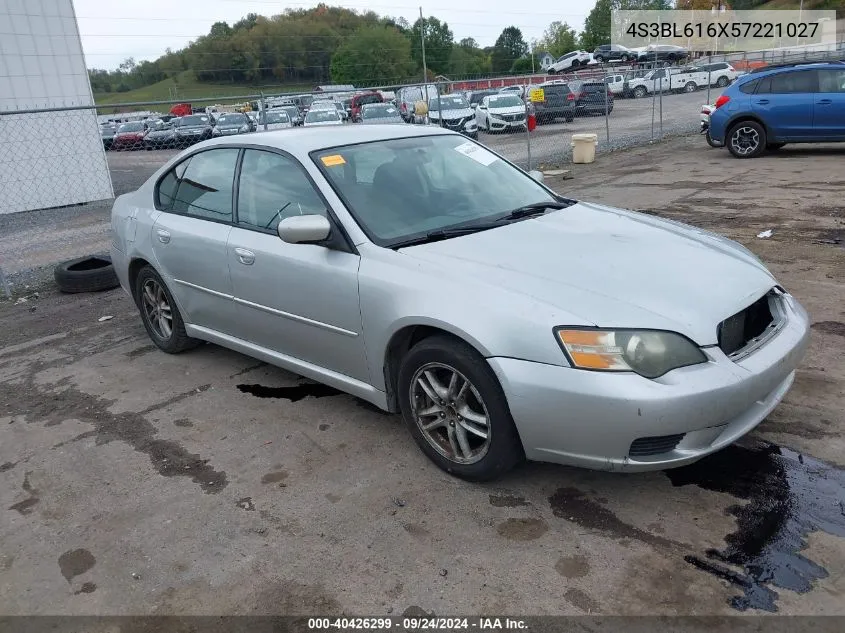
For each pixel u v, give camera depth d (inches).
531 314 109.4
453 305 116.3
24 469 142.4
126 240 196.7
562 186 453.4
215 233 165.0
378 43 3351.4
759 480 119.0
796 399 144.4
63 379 188.5
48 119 540.7
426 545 109.3
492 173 167.0
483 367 113.8
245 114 850.1
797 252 251.4
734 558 101.3
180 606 100.7
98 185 570.6
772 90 491.8
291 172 150.4
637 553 103.8
